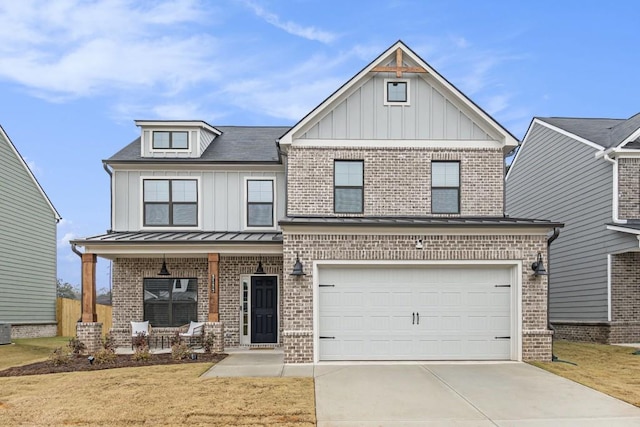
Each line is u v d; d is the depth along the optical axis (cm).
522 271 1243
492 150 1522
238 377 1047
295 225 1220
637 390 950
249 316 1625
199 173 1702
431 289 1262
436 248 1243
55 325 2431
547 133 2111
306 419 775
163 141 1734
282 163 1667
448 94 1527
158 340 1605
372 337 1251
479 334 1255
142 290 1625
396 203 1498
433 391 941
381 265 1247
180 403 852
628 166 1661
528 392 934
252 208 1703
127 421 770
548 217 2089
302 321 1220
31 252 2266
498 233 1247
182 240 1434
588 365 1210
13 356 1537
